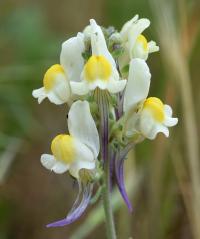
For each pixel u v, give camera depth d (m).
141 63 0.23
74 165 0.23
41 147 0.37
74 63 0.23
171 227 0.33
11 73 0.37
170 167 0.32
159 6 0.32
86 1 0.40
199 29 0.32
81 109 0.23
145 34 0.34
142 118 0.23
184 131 0.32
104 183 0.24
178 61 0.31
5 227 0.35
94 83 0.22
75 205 0.23
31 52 0.37
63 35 0.39
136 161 0.33
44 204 0.36
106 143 0.23
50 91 0.23
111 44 0.23
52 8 0.41
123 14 0.35
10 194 0.36
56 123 0.38
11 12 0.39
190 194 0.31
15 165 0.36
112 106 0.23
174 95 0.32
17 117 0.36
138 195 0.33
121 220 0.32
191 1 0.33
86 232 0.31
